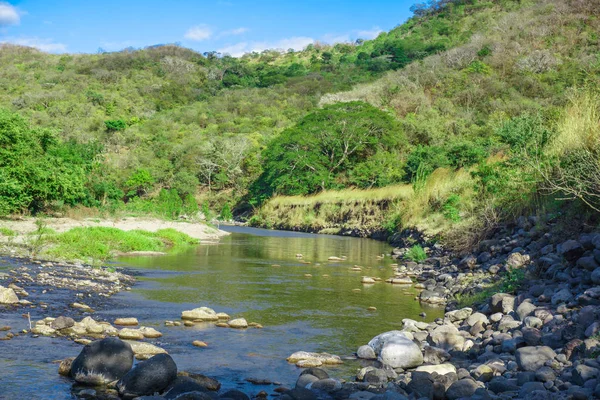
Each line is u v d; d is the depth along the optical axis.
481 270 10.32
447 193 18.06
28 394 4.18
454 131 49.12
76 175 20.52
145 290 8.99
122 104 85.56
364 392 4.57
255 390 4.63
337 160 43.25
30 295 7.65
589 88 11.31
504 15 90.31
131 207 25.75
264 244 19.77
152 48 127.06
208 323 6.95
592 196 8.62
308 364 5.38
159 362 4.52
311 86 89.88
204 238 21.30
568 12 75.38
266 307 8.10
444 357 5.70
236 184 51.62
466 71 65.12
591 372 4.22
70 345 5.49
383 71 91.56
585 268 7.09
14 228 15.22
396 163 38.34
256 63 136.50
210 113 79.38
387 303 8.75
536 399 3.98
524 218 11.20
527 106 51.41
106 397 4.27
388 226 22.28
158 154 59.34
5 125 17.92
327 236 25.58
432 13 115.25
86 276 9.65
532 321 6.02
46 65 116.19
